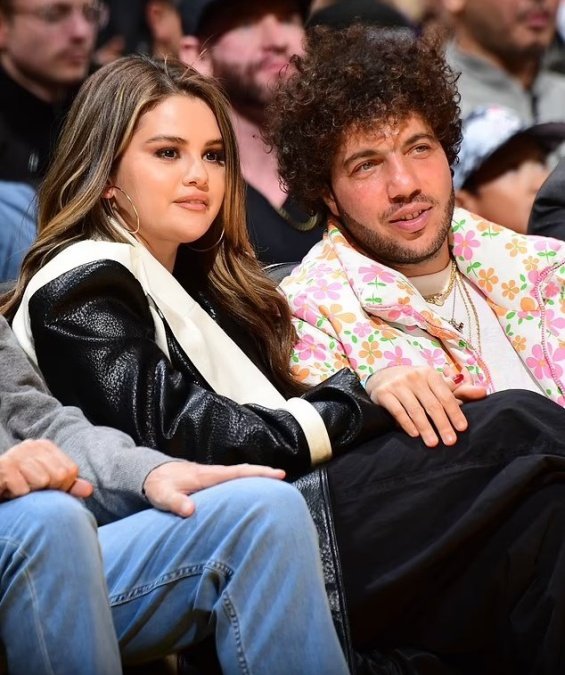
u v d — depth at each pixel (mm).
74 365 5438
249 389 5957
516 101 10781
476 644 5281
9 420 5332
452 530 5184
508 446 5387
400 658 5207
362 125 6312
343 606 5059
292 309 6402
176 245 6168
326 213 6809
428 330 6332
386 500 5297
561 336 6402
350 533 5242
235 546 4781
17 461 4816
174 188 5945
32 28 8773
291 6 9266
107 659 4566
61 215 5949
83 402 5441
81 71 8945
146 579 4863
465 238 6590
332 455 5480
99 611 4590
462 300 6586
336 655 4723
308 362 6277
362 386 5660
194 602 4824
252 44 9164
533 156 8422
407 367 5703
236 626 4723
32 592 4582
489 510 5172
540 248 6527
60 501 4672
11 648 4629
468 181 8492
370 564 5219
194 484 4953
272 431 5422
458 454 5387
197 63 9195
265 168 8883
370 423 5504
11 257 7531
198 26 9266
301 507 4816
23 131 8727
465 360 6344
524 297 6457
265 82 9109
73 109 6109
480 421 5457
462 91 10734
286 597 4715
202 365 5832
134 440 5328
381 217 6355
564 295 6508
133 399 5367
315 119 6438
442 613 5270
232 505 4805
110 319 5523
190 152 5992
